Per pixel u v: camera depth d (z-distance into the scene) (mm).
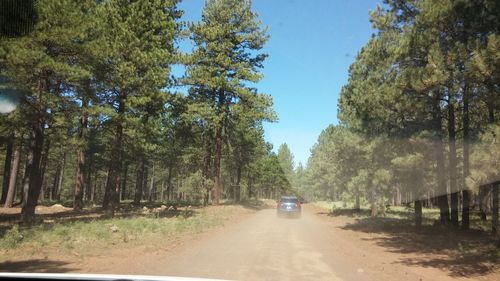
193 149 52906
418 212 23609
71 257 12383
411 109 17562
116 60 24141
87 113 23094
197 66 38219
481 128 16281
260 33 40219
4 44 15953
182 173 69438
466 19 14945
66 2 18484
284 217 34969
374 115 20859
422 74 14977
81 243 14945
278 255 13938
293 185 97625
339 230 24703
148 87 25578
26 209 22344
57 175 67625
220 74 38562
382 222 28156
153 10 26734
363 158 32875
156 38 26797
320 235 21375
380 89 19641
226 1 39406
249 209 43156
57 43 19031
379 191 24703
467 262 13359
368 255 14906
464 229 19750
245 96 38906
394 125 20891
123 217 26250
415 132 19422
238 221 29000
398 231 23297
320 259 13438
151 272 10289
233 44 39938
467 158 16375
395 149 21016
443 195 20469
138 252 13688
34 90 20000
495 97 13383
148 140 29625
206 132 43125
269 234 20766
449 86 14977
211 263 11898
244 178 78688
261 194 108375
